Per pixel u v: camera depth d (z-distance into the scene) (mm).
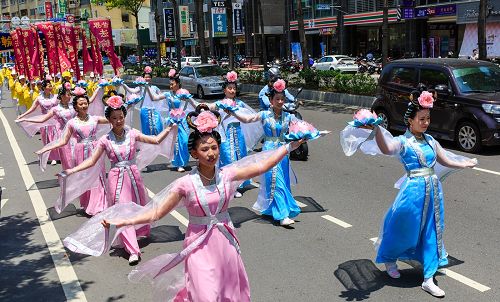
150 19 53906
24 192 8523
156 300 3781
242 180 3686
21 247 6074
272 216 6699
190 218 3600
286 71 23531
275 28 46750
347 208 6941
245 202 7551
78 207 7578
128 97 9117
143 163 6203
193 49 59188
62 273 5297
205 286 3424
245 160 3748
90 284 5020
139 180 5852
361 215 6633
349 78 18109
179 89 9789
